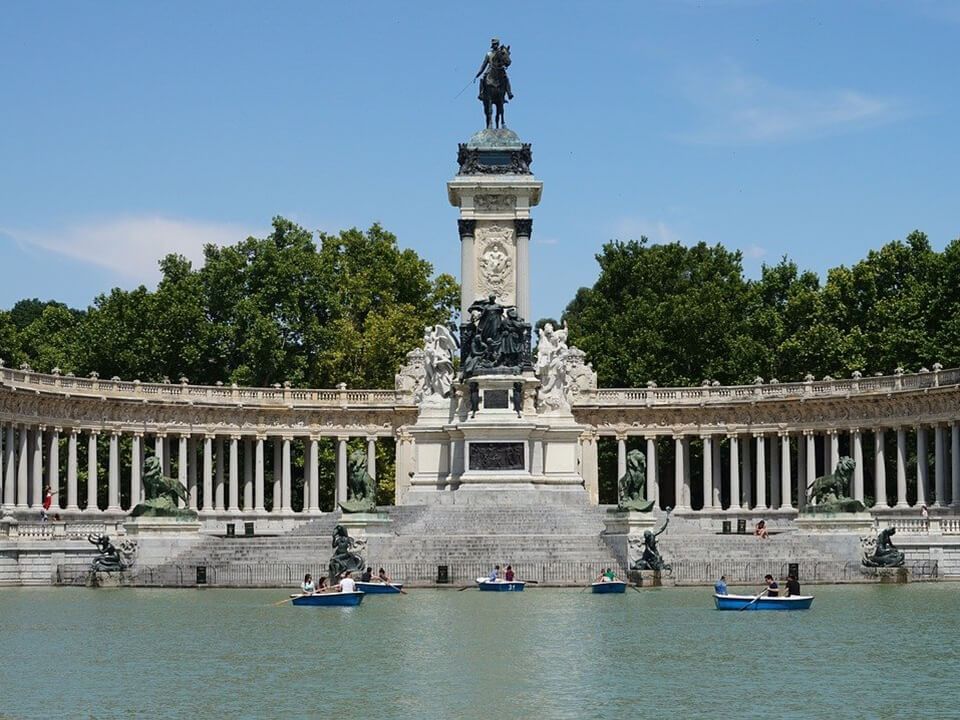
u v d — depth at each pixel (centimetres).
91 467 13150
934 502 15450
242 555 9812
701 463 16975
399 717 4628
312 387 15638
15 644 6319
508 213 12612
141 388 13375
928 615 7338
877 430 13438
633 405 14238
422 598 8394
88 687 5209
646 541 9344
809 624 6950
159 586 9512
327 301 15788
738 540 10025
